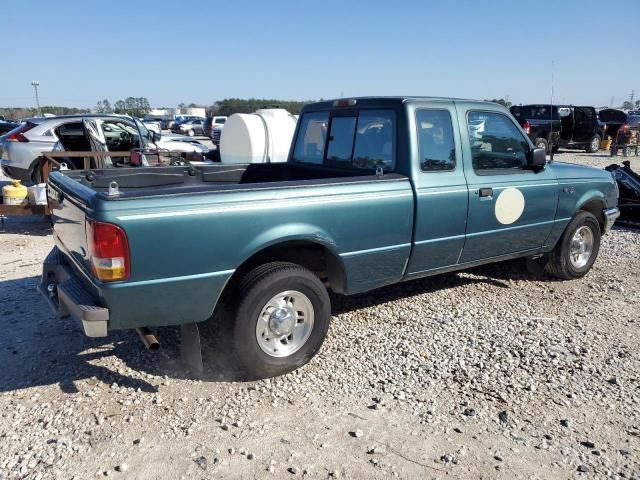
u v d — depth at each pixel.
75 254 3.68
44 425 3.27
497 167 5.11
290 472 2.89
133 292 3.25
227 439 3.16
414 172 4.39
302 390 3.71
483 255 5.09
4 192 8.09
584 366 4.12
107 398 3.58
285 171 5.79
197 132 41.25
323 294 3.94
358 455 3.04
